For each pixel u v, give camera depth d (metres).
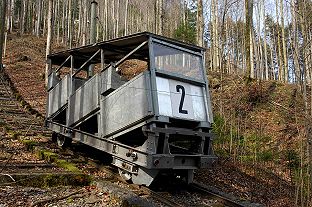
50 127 12.27
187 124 8.36
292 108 16.84
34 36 56.50
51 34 23.64
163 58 8.00
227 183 10.35
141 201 6.11
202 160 7.87
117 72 8.80
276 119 16.67
